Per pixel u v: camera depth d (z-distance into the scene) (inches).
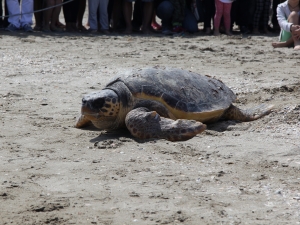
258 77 608.4
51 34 950.4
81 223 235.1
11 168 309.9
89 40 902.4
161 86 384.2
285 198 261.0
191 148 339.6
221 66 681.6
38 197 265.0
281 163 309.1
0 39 869.2
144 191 271.1
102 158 325.7
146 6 1014.4
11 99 505.7
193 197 262.2
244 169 301.9
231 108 419.5
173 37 966.4
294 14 833.5
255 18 1018.1
